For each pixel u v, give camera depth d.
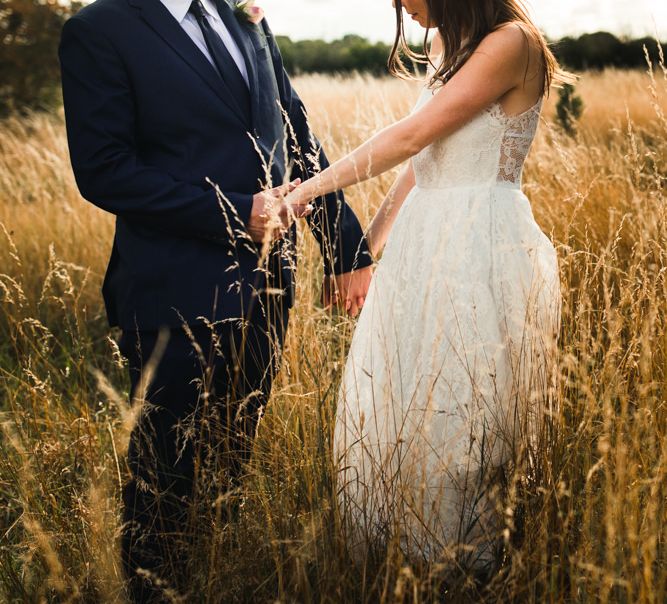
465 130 1.96
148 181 1.85
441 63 1.97
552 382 1.97
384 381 2.04
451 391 1.93
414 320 2.00
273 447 2.06
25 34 12.04
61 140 7.17
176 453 2.01
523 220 2.02
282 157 2.08
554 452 1.91
